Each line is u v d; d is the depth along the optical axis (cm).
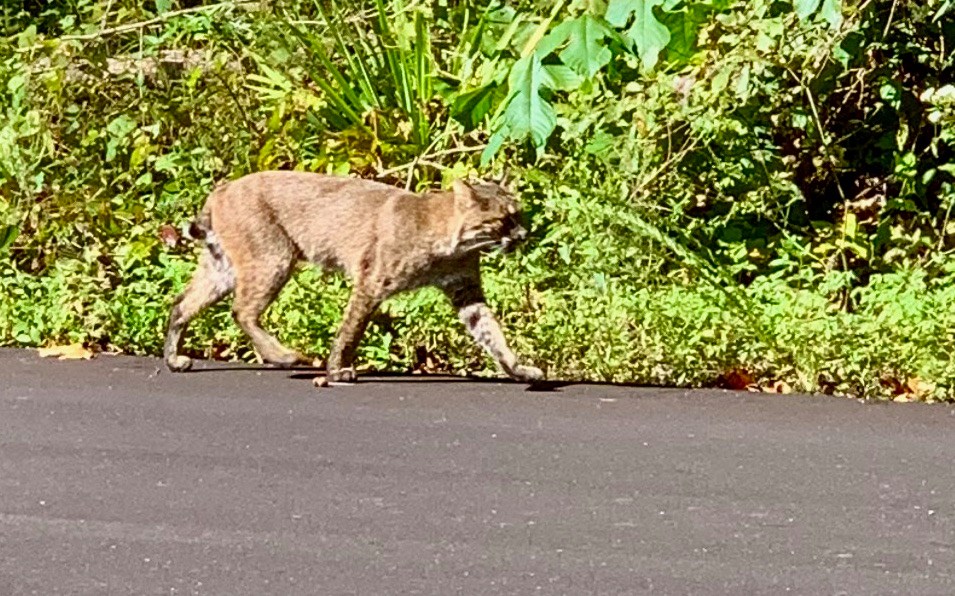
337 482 653
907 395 812
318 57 1113
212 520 603
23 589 532
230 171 1071
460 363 884
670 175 1018
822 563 556
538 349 870
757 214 1048
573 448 705
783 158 1065
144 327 928
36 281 990
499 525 598
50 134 1109
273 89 1117
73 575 545
